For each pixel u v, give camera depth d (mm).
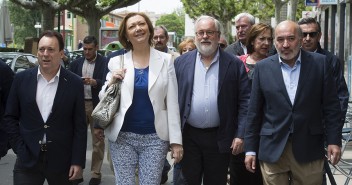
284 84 4367
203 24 4789
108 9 26875
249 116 4559
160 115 4480
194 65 4922
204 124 4859
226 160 4941
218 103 4824
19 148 4371
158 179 4508
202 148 4902
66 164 4449
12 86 4461
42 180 4473
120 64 4539
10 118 4445
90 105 7324
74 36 73375
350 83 16016
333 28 20953
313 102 4355
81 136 4461
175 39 46250
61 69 4441
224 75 4848
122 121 4410
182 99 4891
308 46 5531
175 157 4527
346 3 17078
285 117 4352
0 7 18391
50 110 4371
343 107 5312
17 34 54812
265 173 4496
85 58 7465
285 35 4301
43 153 4375
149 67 4496
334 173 7176
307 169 4383
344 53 17719
